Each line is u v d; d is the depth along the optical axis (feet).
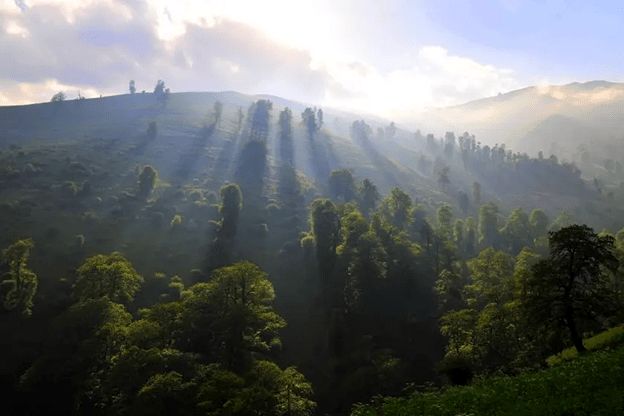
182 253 438.81
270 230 516.73
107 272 312.09
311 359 320.91
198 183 626.64
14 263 323.78
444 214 518.78
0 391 260.83
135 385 232.53
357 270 341.62
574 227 176.86
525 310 185.37
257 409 196.95
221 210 452.35
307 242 438.81
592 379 77.10
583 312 170.60
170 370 241.96
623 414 58.90
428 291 357.61
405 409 87.45
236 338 273.54
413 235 486.38
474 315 264.52
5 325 311.47
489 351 245.45
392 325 327.67
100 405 244.01
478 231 537.24
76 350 274.36
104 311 282.56
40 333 309.42
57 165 616.39
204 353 279.49
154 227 479.00
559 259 178.81
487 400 79.25
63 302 338.95
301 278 422.41
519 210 523.29
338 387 282.77
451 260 397.60
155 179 541.34
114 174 613.11
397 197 486.38
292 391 228.02
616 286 246.47
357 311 331.98
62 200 507.71
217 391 202.28
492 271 344.49
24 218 459.32
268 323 289.12
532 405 69.51
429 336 321.32
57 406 248.32
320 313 365.40
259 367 229.66
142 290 376.89
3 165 585.22
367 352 294.05
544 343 204.54
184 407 208.85
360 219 378.12
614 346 144.66
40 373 257.55
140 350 240.94
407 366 282.56
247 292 300.20
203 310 295.48
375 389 262.06
